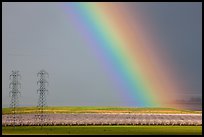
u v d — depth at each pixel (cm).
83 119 11381
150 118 11588
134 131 9381
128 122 11100
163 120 11244
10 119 11138
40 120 11000
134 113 12688
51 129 9769
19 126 10512
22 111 12800
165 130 9681
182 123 11100
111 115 12075
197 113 12812
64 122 10950
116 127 10412
